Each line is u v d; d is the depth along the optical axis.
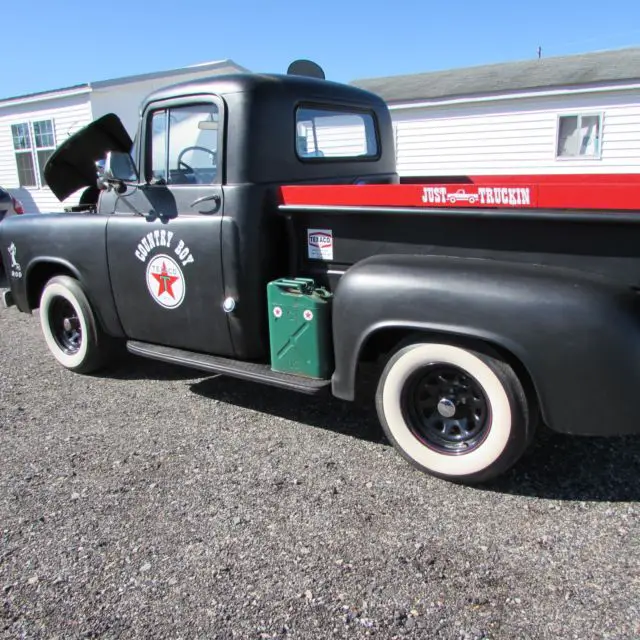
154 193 3.85
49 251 4.54
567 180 3.98
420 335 3.00
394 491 3.01
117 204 4.13
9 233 4.84
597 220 2.52
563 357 2.57
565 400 2.61
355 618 2.19
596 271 2.63
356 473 3.20
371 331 3.00
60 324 4.88
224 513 2.86
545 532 2.64
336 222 3.31
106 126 4.56
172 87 3.72
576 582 2.33
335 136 4.17
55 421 3.96
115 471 3.29
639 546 2.52
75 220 4.35
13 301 5.06
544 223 2.70
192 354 3.88
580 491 2.95
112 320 4.30
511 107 13.95
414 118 15.02
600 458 3.25
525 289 2.63
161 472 3.26
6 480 3.22
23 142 16.09
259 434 3.69
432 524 2.73
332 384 3.23
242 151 3.45
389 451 3.43
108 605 2.30
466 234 2.91
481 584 2.34
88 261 4.29
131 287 4.07
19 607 2.30
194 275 3.68
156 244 3.83
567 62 15.88
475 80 15.59
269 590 2.35
